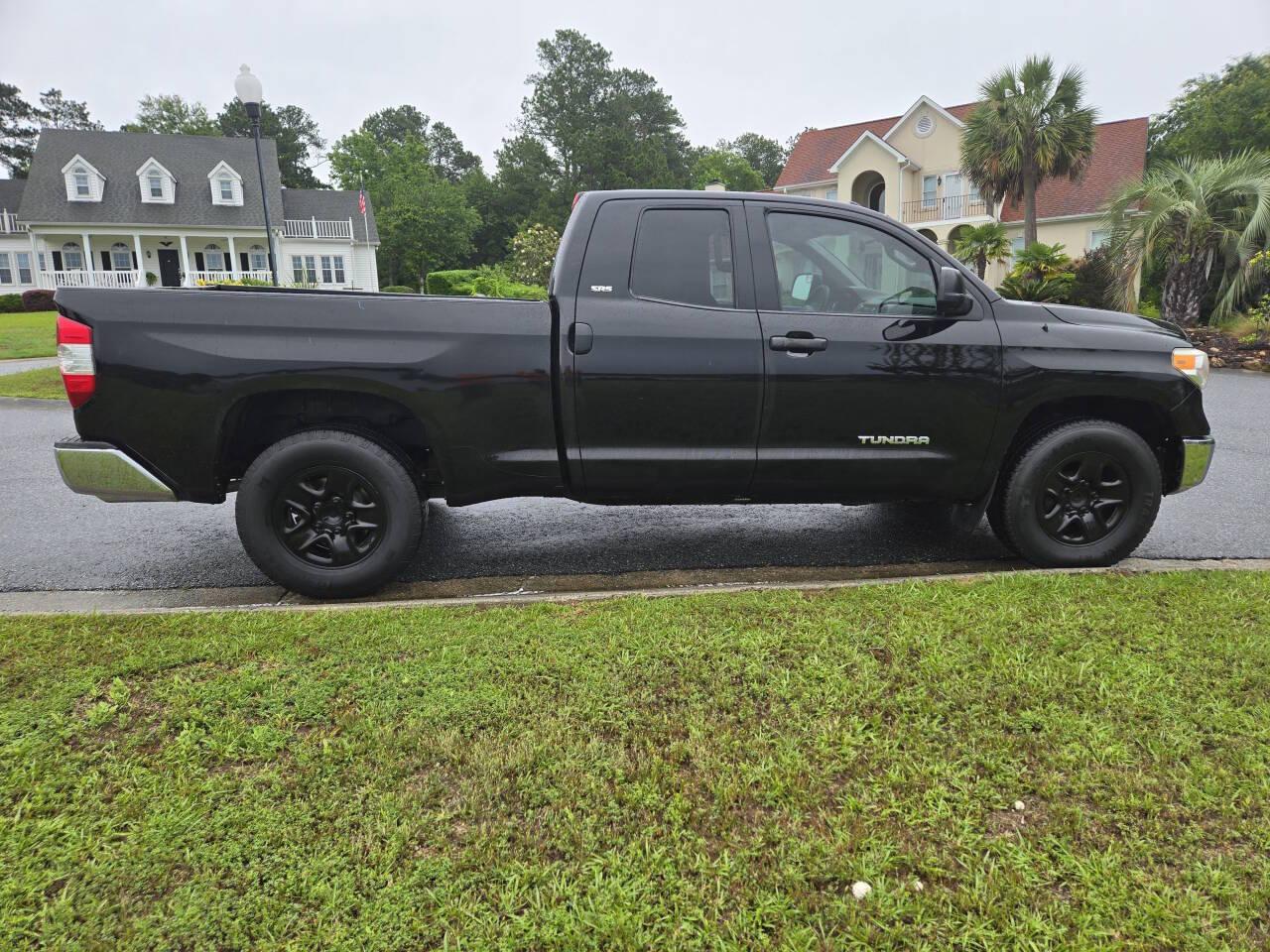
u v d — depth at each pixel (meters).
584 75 65.25
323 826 1.92
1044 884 1.74
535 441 3.62
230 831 1.91
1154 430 4.11
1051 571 3.75
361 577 3.63
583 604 3.36
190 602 3.71
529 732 2.31
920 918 1.65
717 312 3.63
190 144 38.41
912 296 3.81
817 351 3.64
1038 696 2.50
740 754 2.21
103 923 1.65
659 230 3.68
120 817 1.96
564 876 1.77
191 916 1.66
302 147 68.62
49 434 8.29
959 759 2.18
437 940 1.60
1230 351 13.95
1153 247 15.97
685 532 4.89
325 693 2.55
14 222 36.75
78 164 34.75
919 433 3.76
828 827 1.92
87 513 5.44
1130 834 1.89
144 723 2.39
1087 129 22.42
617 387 3.57
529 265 24.91
